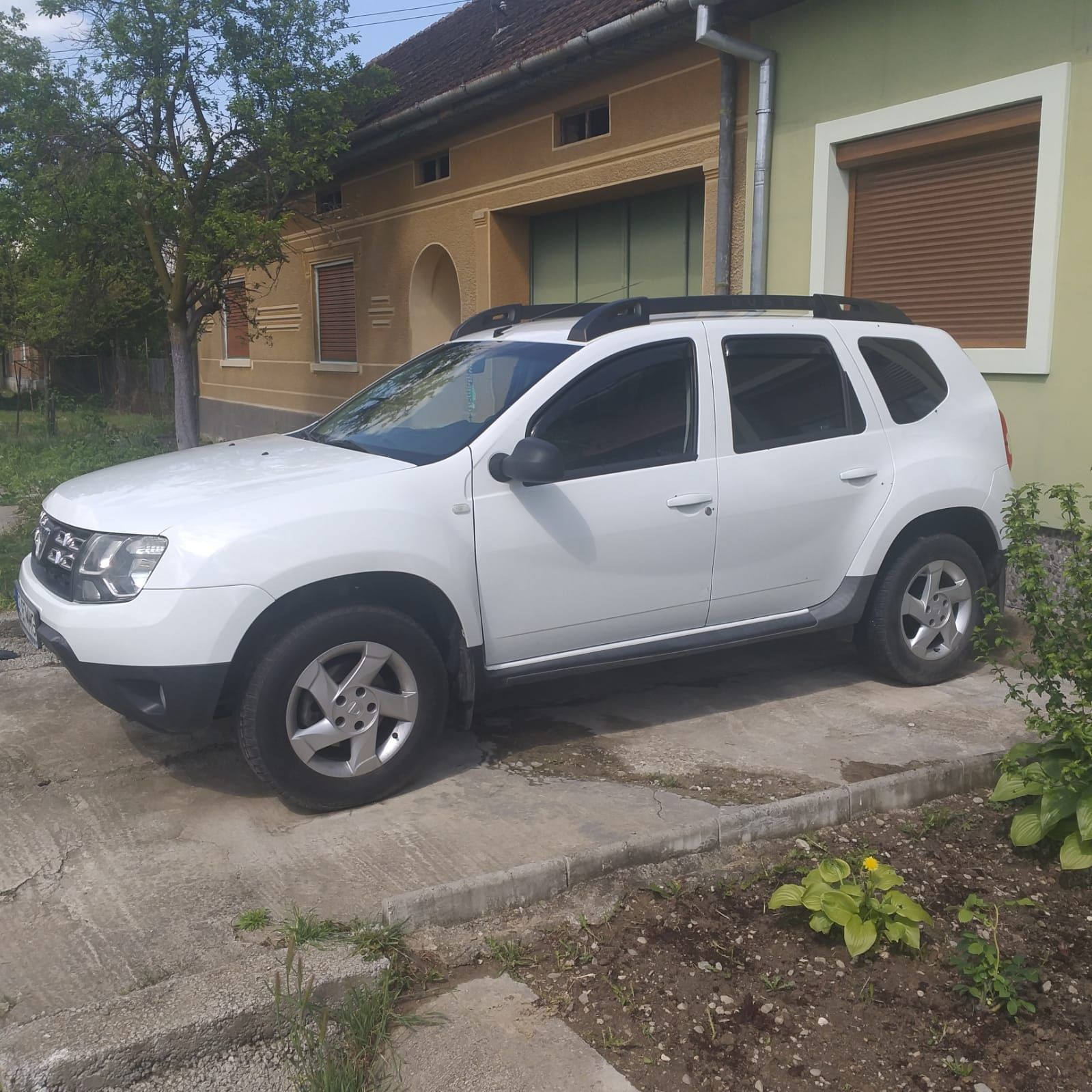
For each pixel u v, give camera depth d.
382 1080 2.84
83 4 11.10
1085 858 3.67
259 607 3.96
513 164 11.30
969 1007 3.17
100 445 15.59
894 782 4.29
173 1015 2.85
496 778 4.54
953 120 7.22
